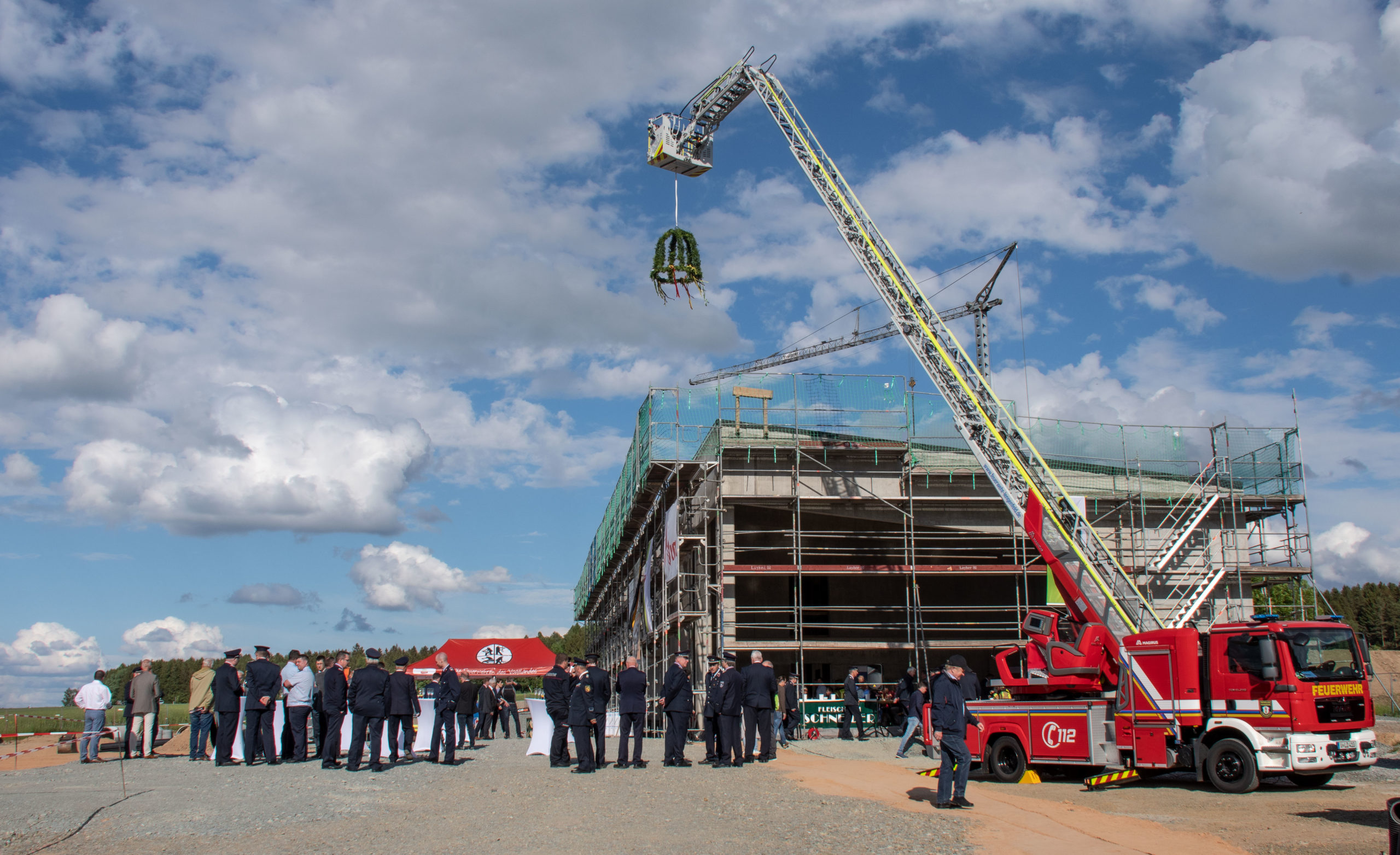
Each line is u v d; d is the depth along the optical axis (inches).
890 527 1307.8
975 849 405.4
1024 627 773.9
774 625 1154.7
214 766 733.3
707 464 1187.3
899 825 458.9
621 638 1884.8
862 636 1418.6
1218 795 579.8
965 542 1299.2
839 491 1203.9
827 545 1391.5
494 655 1521.9
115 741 975.0
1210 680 610.5
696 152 1285.7
